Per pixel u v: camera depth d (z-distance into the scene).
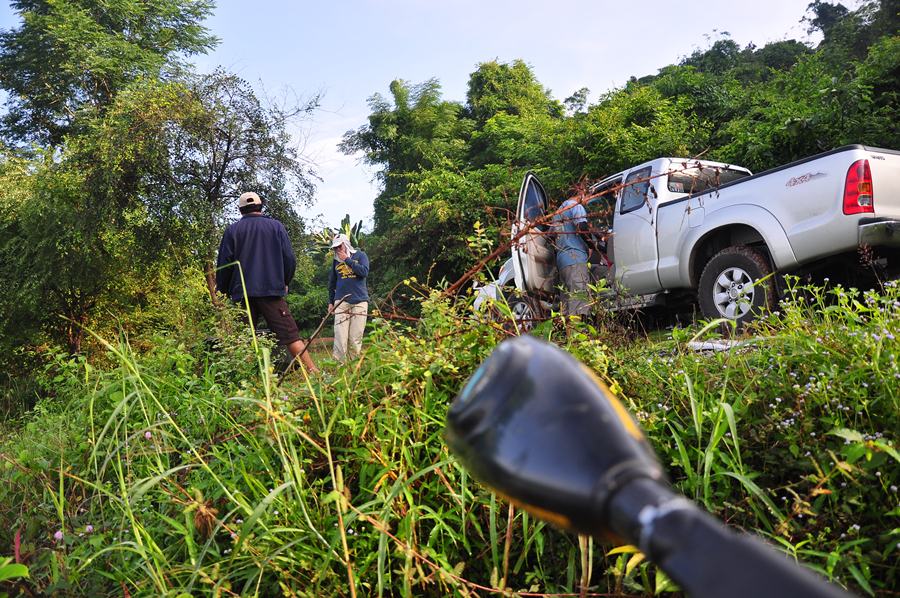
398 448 2.16
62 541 2.02
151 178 12.90
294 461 1.89
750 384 2.21
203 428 2.66
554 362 0.45
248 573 1.87
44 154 14.36
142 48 22.30
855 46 31.25
